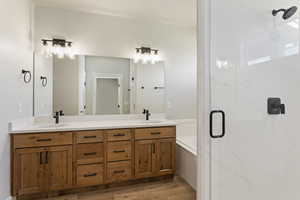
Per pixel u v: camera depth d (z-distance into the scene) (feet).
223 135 3.69
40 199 7.37
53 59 9.38
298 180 4.39
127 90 10.61
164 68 11.33
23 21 7.88
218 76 3.75
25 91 8.09
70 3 9.11
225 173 3.82
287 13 4.05
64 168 7.52
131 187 8.34
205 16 3.74
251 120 3.97
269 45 4.11
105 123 9.20
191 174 8.43
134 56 10.72
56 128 7.43
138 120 10.52
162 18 10.74
